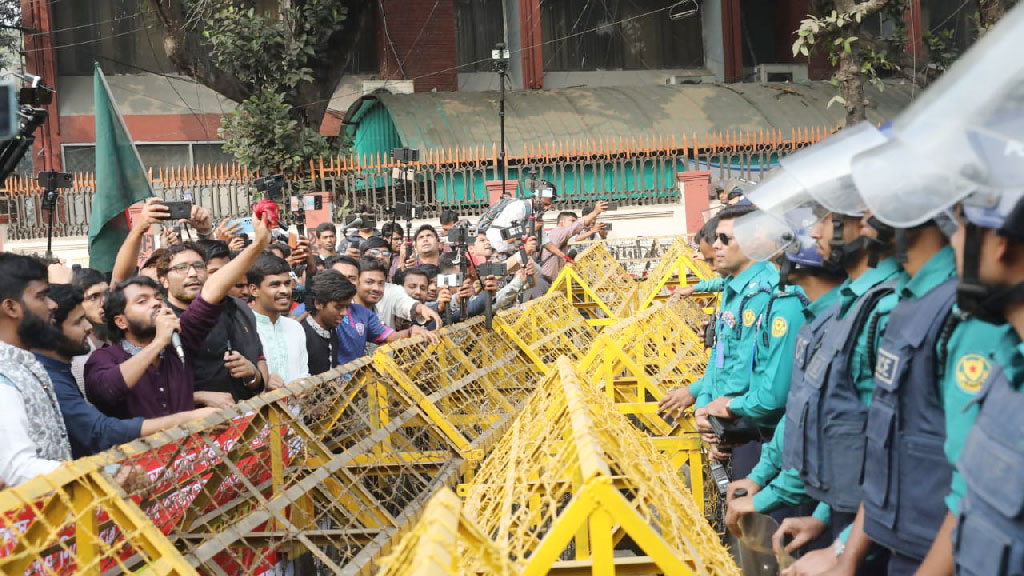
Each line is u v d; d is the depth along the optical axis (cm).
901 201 214
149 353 489
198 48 2159
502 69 1551
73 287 458
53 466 385
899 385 294
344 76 2775
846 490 344
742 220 404
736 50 3016
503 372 769
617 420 401
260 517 410
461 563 241
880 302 338
